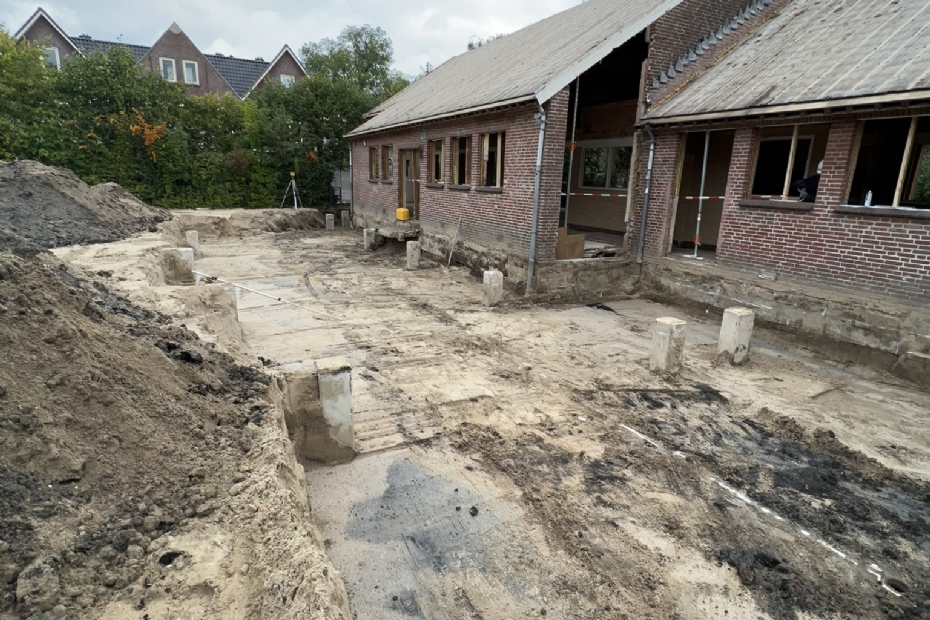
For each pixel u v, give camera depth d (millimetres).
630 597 3705
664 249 11812
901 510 4770
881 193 11398
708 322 10500
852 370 8117
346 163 26875
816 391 7270
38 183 13938
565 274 11680
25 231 11438
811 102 8234
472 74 17203
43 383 3270
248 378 4863
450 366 7793
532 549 4148
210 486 3271
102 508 2887
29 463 2875
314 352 8133
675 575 3918
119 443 3268
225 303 8203
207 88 36406
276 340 8633
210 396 4215
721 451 5672
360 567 3914
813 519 4605
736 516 4621
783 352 8852
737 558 4109
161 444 3438
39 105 19531
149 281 8570
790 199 9570
